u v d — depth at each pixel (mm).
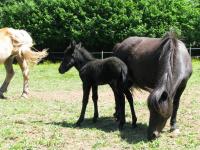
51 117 10914
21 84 18281
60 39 31828
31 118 10820
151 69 8766
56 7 31547
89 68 9555
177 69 8164
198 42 31719
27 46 14641
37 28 31781
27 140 8359
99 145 8016
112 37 30812
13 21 32250
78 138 8570
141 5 30922
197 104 12578
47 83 18609
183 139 8391
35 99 14109
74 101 13680
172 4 31172
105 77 9281
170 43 8297
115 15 30594
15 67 26500
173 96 8000
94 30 30938
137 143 8070
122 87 9156
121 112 9250
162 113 7539
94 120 10086
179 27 31188
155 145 7852
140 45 9469
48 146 8023
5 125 9852
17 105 12805
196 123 9914
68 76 21188
